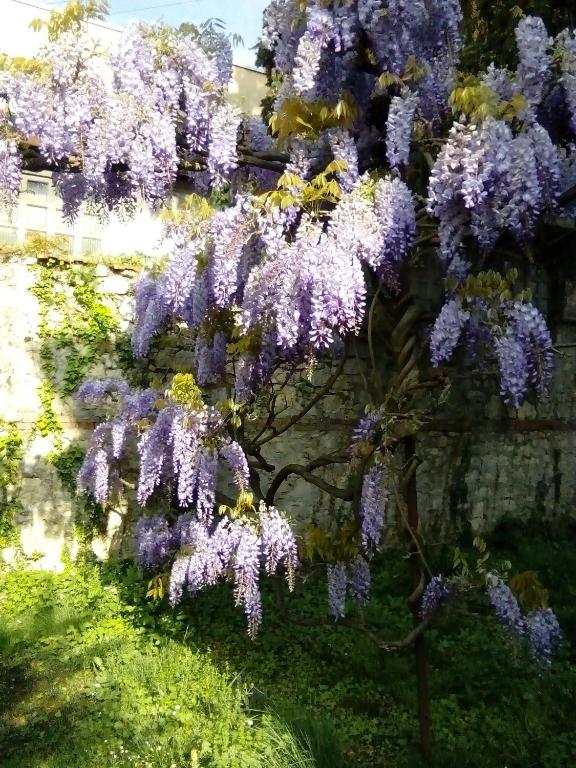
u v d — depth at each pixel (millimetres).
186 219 3826
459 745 3648
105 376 6258
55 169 3393
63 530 6125
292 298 3057
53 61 3242
